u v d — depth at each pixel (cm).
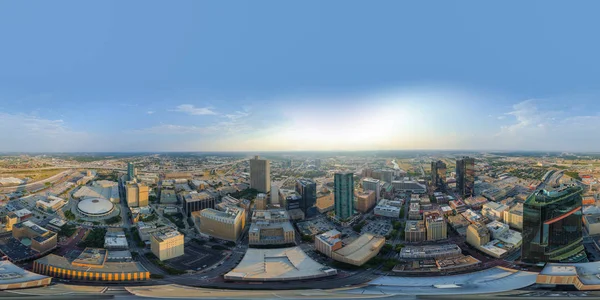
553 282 17138
